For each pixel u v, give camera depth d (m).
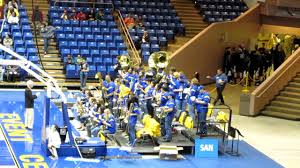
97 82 31.16
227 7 39.22
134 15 36.09
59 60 31.94
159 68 26.61
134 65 29.61
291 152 21.53
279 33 38.50
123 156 19.36
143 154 19.86
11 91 29.16
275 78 29.47
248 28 37.38
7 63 18.34
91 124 21.09
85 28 33.62
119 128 22.64
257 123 26.42
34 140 20.59
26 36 32.03
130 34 34.22
